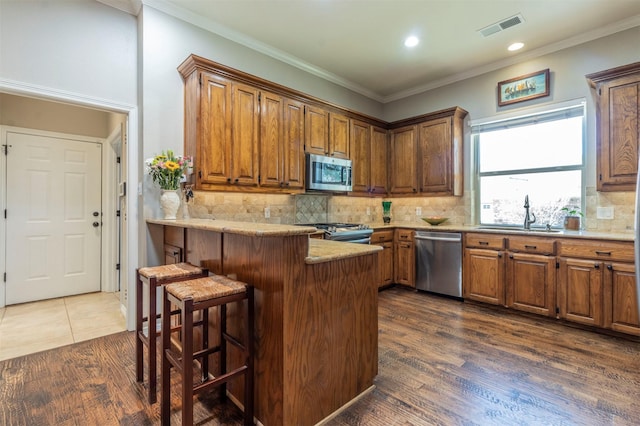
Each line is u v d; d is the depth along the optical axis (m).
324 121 3.79
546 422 1.62
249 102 3.06
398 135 4.61
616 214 3.10
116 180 3.96
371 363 1.92
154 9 2.77
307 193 3.87
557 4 2.78
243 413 1.70
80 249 3.84
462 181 4.20
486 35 3.28
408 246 4.08
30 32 2.34
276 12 2.91
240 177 2.98
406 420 1.64
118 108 2.71
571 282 2.86
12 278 3.42
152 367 1.78
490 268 3.38
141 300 1.99
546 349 2.43
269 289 1.55
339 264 1.73
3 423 1.60
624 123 2.84
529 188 3.73
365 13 2.92
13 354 2.33
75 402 1.77
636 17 2.95
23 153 3.48
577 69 3.34
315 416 1.60
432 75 4.27
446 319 3.06
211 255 2.02
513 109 3.80
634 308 2.55
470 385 1.95
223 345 1.80
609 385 1.94
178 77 2.91
